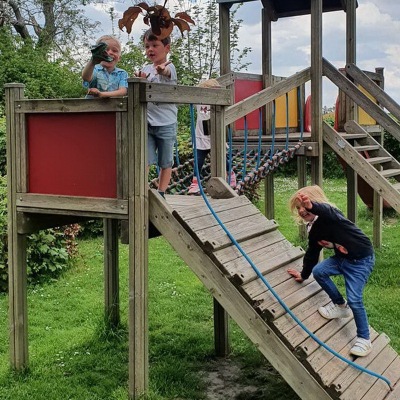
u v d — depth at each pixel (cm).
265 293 452
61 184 497
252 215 536
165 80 514
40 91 1855
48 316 718
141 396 484
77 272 920
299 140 894
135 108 452
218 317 593
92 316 718
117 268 661
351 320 487
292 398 504
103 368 561
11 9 2473
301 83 854
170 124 518
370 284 837
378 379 437
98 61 476
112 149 469
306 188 469
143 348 481
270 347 433
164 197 529
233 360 588
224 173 566
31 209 512
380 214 1060
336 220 455
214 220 489
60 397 502
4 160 1188
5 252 825
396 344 609
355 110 1018
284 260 502
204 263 457
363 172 878
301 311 461
